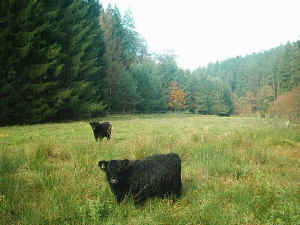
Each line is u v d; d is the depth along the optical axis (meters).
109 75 36.56
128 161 3.70
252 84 89.31
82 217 3.30
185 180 5.01
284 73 59.84
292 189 4.22
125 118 32.75
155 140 8.02
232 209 3.54
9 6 19.27
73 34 25.66
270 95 68.38
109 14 47.94
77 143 8.38
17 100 19.84
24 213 3.36
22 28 19.89
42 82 21.73
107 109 37.12
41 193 4.15
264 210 3.48
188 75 70.44
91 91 27.86
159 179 3.88
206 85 73.31
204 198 3.96
